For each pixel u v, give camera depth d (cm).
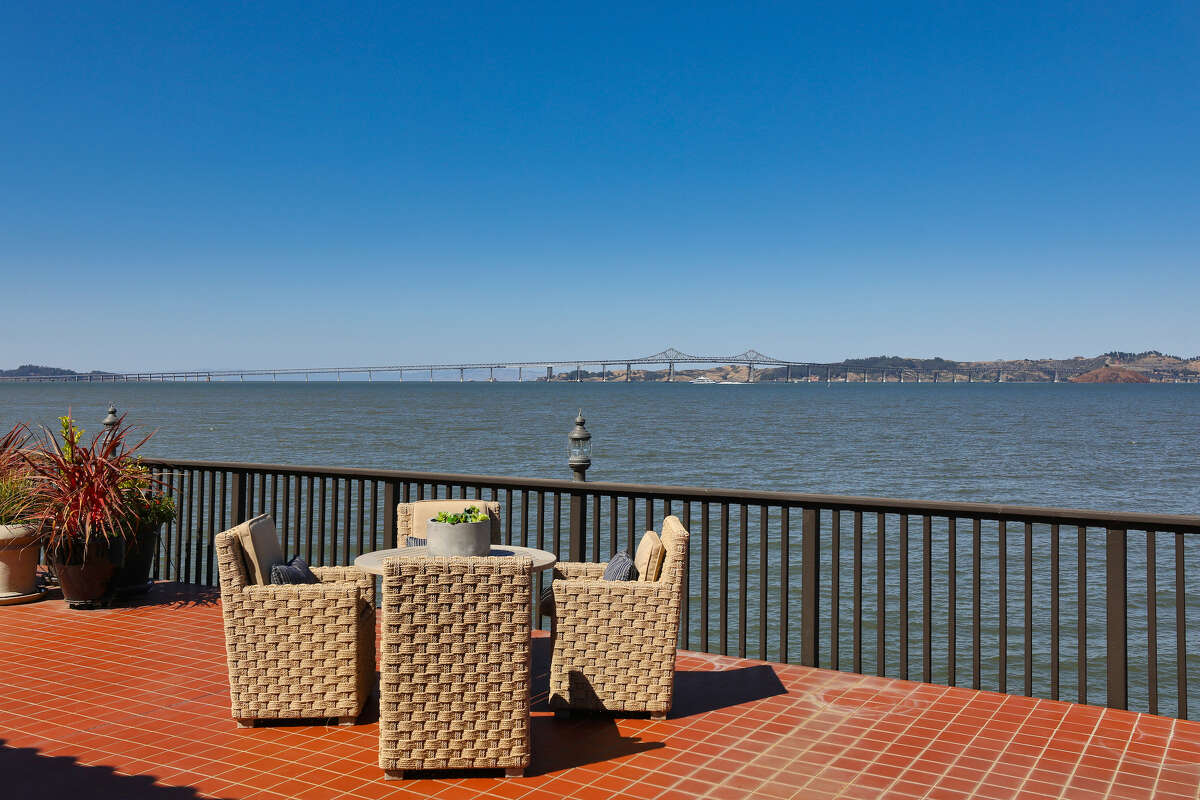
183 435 4909
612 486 564
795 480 2945
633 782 352
